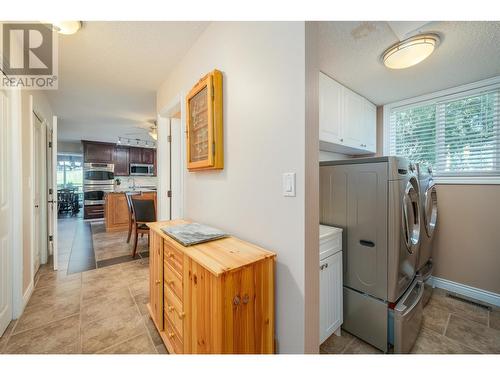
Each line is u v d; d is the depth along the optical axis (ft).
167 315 4.62
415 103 8.43
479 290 7.18
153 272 5.45
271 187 3.71
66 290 7.32
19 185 5.92
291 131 3.35
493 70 6.50
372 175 5.10
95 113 12.64
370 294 5.13
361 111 8.22
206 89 5.08
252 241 4.11
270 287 3.43
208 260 3.23
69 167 28.22
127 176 23.30
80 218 22.44
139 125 15.25
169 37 5.88
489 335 5.47
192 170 5.91
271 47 3.66
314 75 3.34
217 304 2.88
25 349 4.71
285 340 3.48
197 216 6.11
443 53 5.65
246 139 4.22
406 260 5.18
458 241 7.59
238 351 3.06
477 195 7.25
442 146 7.91
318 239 3.44
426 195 6.87
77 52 6.54
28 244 6.82
